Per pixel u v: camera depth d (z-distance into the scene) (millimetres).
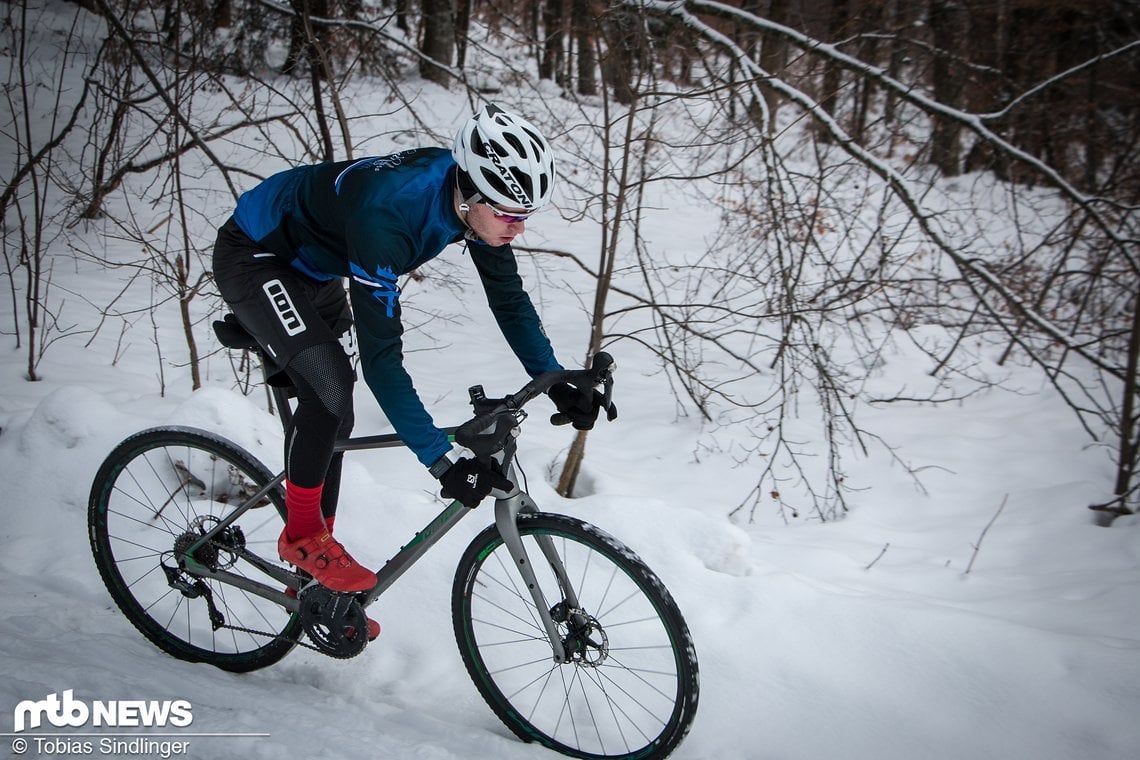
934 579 3385
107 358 5246
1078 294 5863
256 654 2781
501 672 2738
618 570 2902
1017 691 2537
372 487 3359
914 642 2686
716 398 5586
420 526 3230
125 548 3266
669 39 4684
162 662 2746
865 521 4094
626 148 4008
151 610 3020
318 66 5332
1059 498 4141
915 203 4652
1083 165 6336
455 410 4910
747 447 4848
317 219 2359
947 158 5871
